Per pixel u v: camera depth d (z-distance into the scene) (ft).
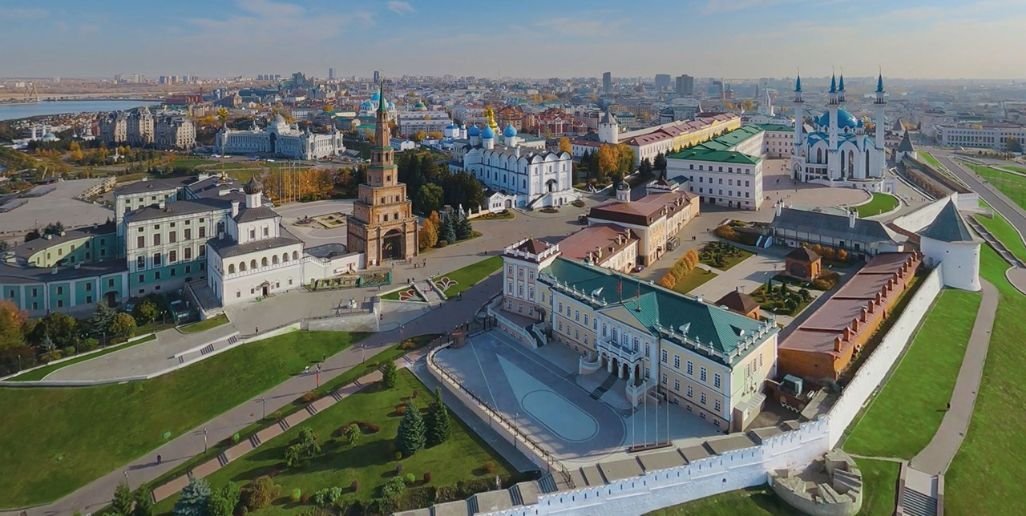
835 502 279.90
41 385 412.16
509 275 487.20
